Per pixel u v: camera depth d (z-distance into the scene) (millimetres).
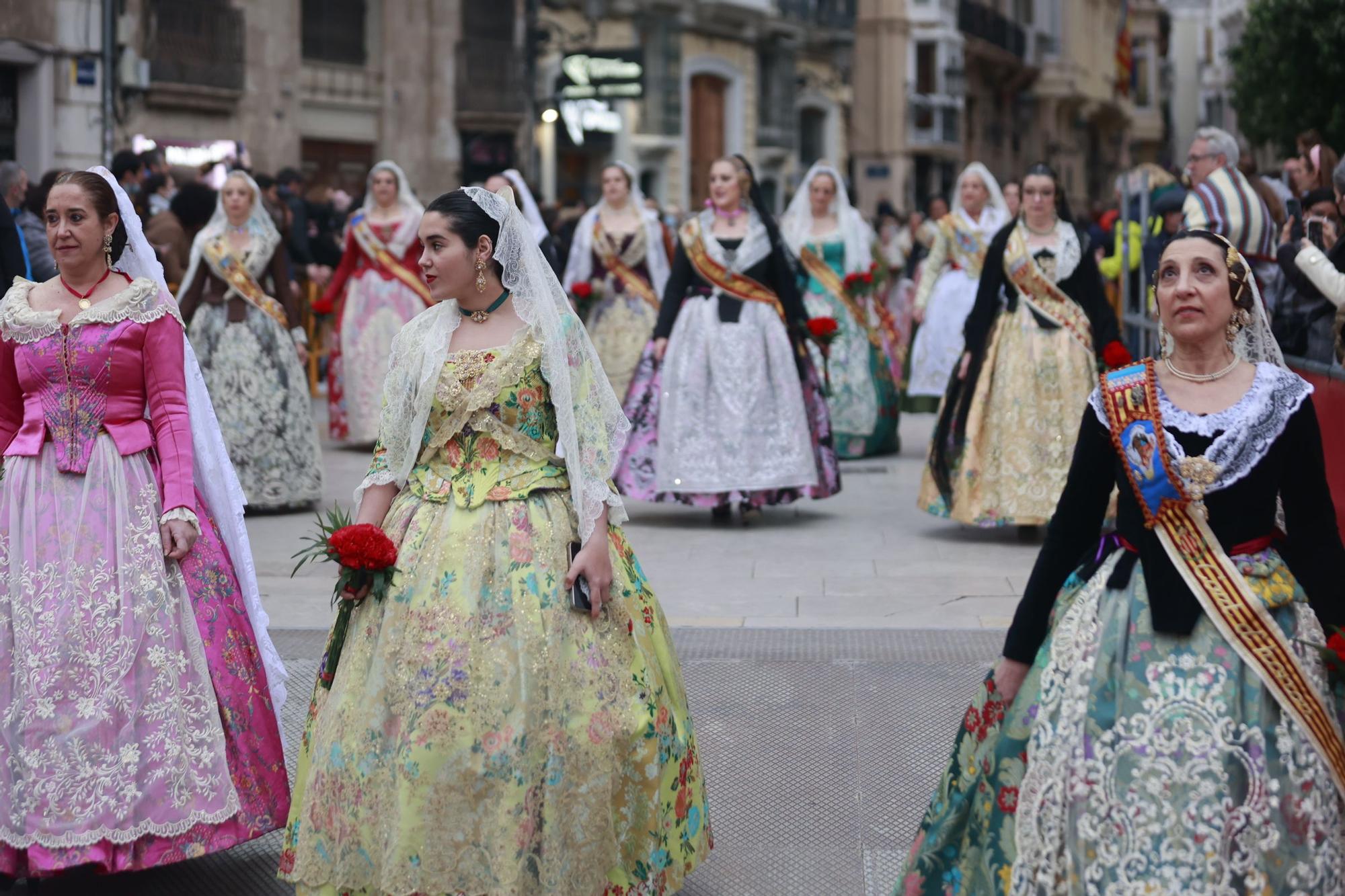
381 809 3383
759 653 5914
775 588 7102
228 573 4047
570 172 28172
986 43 43188
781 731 5062
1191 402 3166
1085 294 8117
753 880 3973
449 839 3324
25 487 3939
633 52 24219
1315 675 3047
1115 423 3162
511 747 3352
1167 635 3057
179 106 19391
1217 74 63469
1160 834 2943
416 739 3357
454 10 23906
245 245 8828
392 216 11273
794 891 3908
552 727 3408
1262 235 8000
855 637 6141
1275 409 3100
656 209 14500
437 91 23859
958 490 8156
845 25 36469
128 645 3791
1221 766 2945
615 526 3746
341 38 22562
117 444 3975
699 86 31281
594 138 27469
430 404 3631
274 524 8648
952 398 8211
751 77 32781
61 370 3963
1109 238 14203
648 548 8102
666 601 6855
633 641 3607
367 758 3420
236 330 8789
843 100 37344
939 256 11023
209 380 8711
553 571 3529
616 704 3500
